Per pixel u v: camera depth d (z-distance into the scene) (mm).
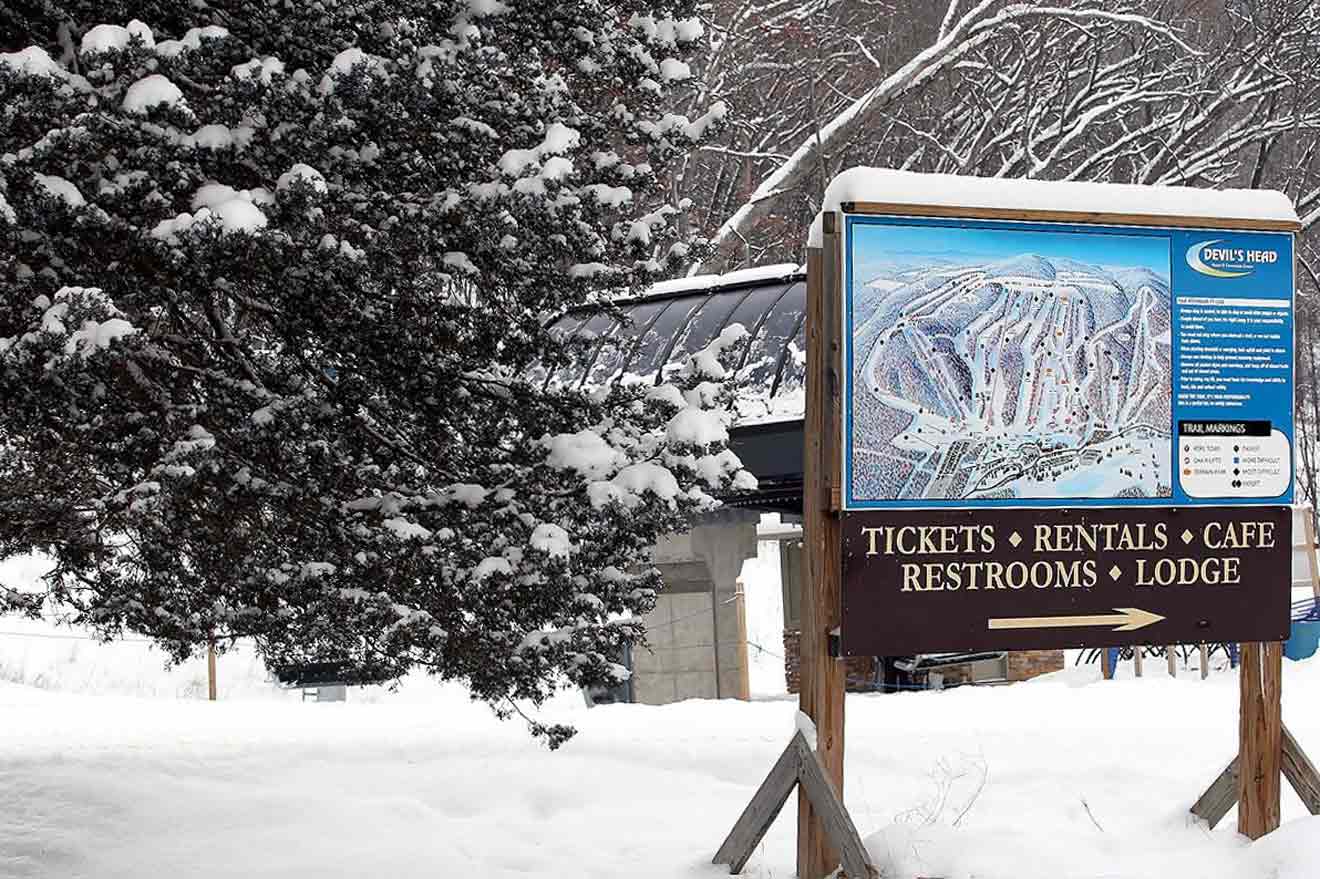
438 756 11398
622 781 10102
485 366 8211
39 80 5770
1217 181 34906
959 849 7008
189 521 7348
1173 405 7207
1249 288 7301
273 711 17047
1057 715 12531
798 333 16359
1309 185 37469
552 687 7934
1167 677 15875
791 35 32844
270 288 7012
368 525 7391
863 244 6852
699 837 8320
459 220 6961
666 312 17469
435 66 6844
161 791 10000
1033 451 7000
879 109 32844
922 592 6852
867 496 6801
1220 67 34812
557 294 7699
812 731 6828
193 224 5926
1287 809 8734
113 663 25688
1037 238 7051
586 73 8141
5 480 7391
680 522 7598
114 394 6648
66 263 6355
